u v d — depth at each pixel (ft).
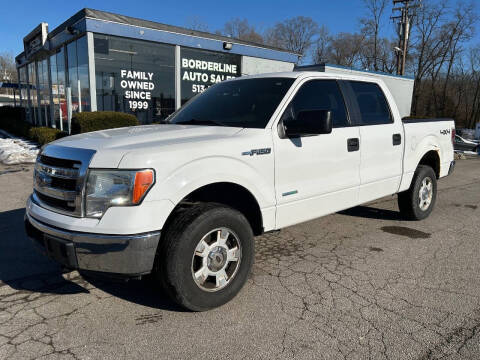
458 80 156.04
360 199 14.76
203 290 9.93
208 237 10.10
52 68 53.98
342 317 10.00
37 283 11.98
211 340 8.98
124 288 11.65
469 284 12.00
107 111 39.32
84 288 11.65
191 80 50.65
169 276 9.41
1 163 35.29
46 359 8.27
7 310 10.33
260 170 11.16
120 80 43.73
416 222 18.80
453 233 17.16
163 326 9.57
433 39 148.05
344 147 13.69
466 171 37.86
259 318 9.93
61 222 9.29
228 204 11.76
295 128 11.55
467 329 9.50
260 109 12.28
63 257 9.26
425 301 10.89
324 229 17.52
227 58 53.98
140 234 8.86
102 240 8.77
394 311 10.32
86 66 41.78
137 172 8.86
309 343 8.88
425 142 18.04
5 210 20.17
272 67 59.47
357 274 12.66
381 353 8.54
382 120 15.78
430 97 158.71
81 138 10.69
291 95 12.46
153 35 44.83
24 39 62.90
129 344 8.82
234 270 10.62
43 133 43.57
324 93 13.74
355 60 179.93
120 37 42.78
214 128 11.69
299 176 12.28
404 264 13.55
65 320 9.84
